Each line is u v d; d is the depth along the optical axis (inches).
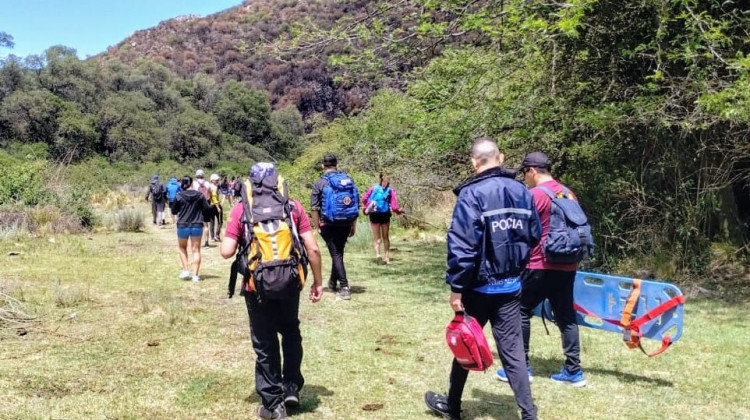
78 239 535.8
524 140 358.3
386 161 491.8
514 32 312.3
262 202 149.3
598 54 348.2
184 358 201.6
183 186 352.8
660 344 225.3
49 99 2388.0
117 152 2518.5
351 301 298.5
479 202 138.6
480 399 171.6
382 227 424.5
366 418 156.6
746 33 305.0
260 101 3169.3
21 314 243.1
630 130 342.0
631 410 163.3
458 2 331.3
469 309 146.3
